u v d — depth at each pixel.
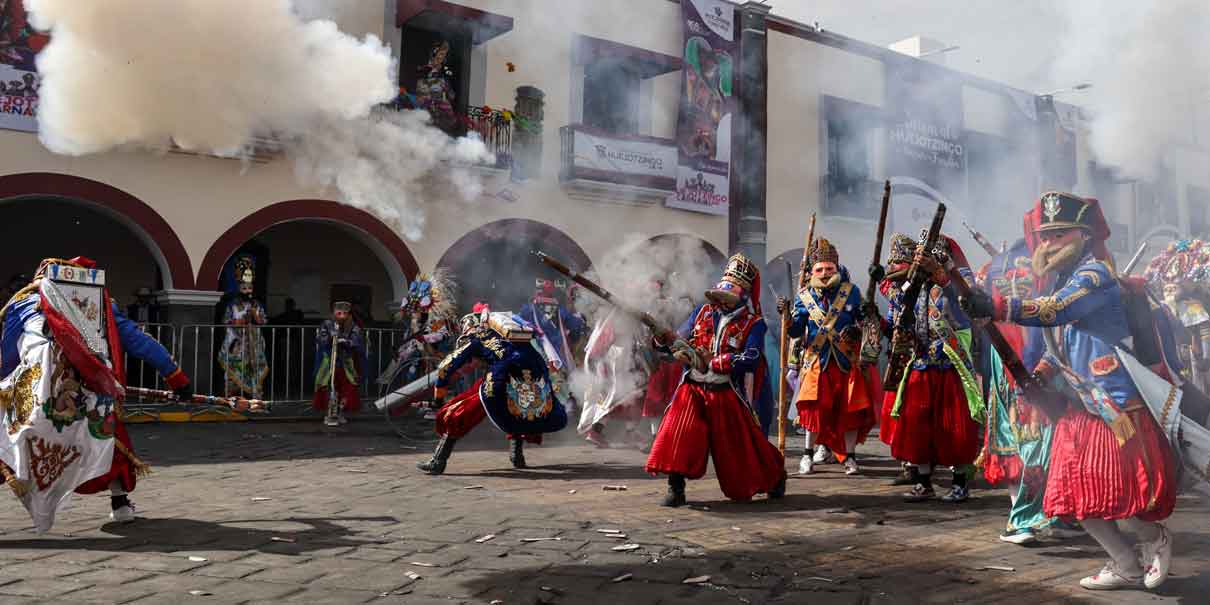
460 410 7.02
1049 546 4.42
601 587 3.65
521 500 5.74
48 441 4.42
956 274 3.56
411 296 11.41
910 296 3.66
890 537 4.64
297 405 12.44
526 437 7.39
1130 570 3.56
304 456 8.02
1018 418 4.44
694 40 15.59
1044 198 3.68
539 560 4.08
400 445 8.92
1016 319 3.43
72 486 4.51
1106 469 3.37
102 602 3.35
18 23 10.69
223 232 13.01
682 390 5.61
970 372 5.62
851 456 7.09
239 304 12.55
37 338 4.46
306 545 4.33
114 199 12.35
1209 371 9.08
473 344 7.11
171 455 7.98
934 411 5.73
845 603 3.45
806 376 6.87
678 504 5.54
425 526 4.82
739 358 5.49
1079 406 3.51
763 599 3.50
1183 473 3.53
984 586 3.69
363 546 4.32
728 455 5.52
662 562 4.06
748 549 4.33
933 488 6.28
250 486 6.26
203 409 11.44
